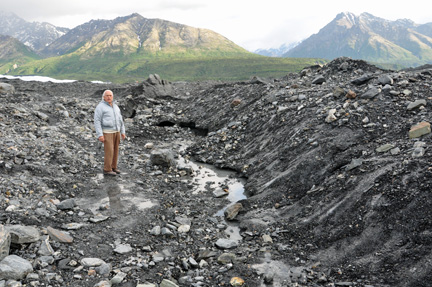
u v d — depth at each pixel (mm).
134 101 18750
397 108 9773
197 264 5961
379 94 10656
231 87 19328
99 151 11906
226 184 10203
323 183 7996
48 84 30359
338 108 10781
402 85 10922
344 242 6133
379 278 5137
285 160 9859
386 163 7293
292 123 11461
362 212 6445
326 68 17016
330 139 9352
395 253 5410
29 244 5832
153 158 11359
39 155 9734
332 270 5629
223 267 5883
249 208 8305
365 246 5836
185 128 17328
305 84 15508
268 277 5457
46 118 13875
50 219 6941
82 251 5992
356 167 7734
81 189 8789
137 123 17031
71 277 5246
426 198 5883
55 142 11180
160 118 18000
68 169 9656
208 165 12109
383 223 5988
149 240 6684
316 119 10766
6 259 5078
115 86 29953
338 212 6793
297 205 7754
